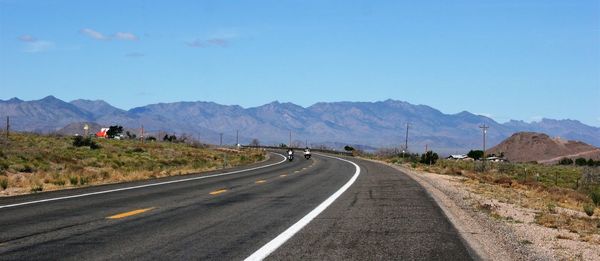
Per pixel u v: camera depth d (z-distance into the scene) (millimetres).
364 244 10711
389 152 109125
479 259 9602
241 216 14719
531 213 17266
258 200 19203
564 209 21000
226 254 9680
